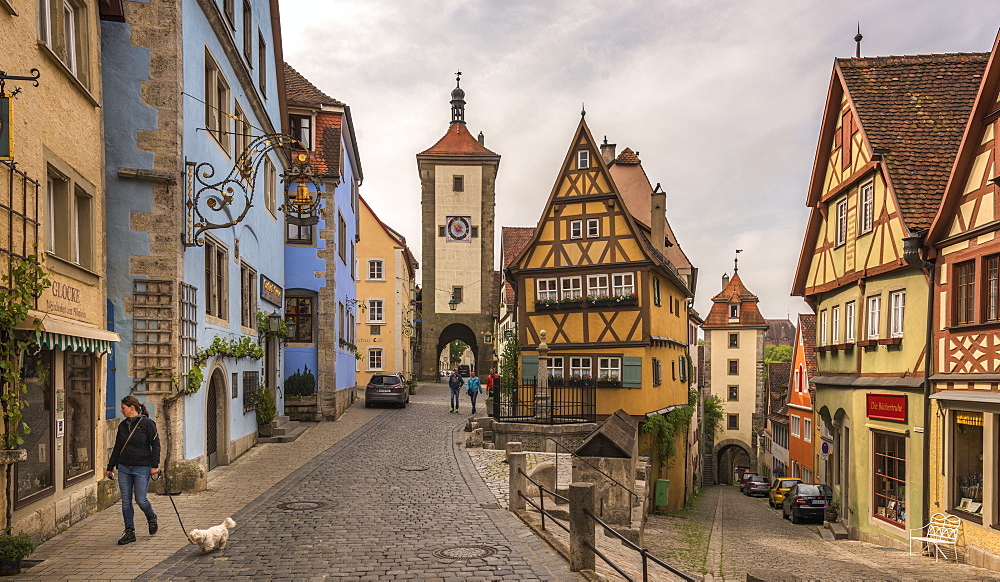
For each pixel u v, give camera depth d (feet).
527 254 83.82
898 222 50.26
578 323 80.33
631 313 78.13
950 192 44.70
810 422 115.75
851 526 57.72
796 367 127.85
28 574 23.06
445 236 182.80
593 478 42.80
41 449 27.30
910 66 59.26
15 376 23.45
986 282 41.52
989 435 39.86
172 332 37.63
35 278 24.76
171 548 26.58
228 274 48.67
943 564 41.57
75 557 25.14
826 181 67.05
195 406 40.50
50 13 29.78
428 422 79.66
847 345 60.64
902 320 51.19
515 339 91.91
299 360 80.94
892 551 48.52
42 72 27.53
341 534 29.43
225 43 46.65
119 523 30.32
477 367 181.68
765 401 170.50
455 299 181.57
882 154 52.65
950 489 43.78
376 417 84.58
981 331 41.32
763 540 57.62
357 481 42.45
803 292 74.13
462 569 24.47
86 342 29.22
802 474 121.29
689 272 121.08
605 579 23.44
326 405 79.66
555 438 62.44
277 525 30.96
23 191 25.71
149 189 37.68
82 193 31.71
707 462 173.27
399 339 145.59
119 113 37.55
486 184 183.73
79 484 30.71
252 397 56.75
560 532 30.91
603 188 80.33
